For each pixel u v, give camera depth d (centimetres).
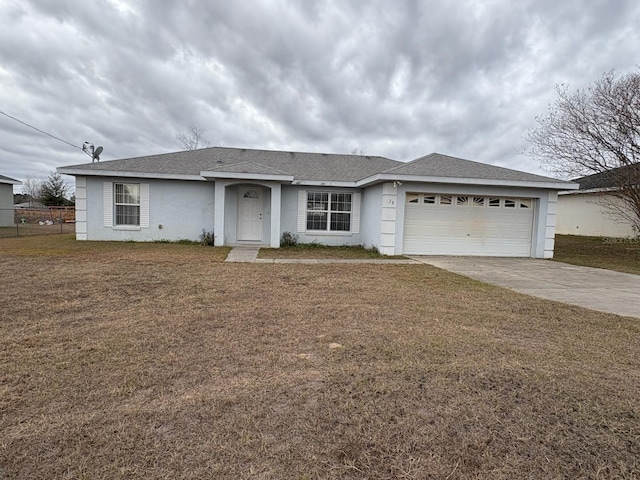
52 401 244
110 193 1346
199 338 375
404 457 195
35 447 195
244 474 178
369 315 475
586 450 204
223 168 1252
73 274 715
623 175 1380
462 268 950
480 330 422
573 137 1450
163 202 1369
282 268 862
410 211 1214
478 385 280
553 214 1236
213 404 245
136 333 387
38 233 1792
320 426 222
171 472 178
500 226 1247
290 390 267
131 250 1122
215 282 672
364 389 270
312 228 1438
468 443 208
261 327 416
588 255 1351
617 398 264
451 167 1235
